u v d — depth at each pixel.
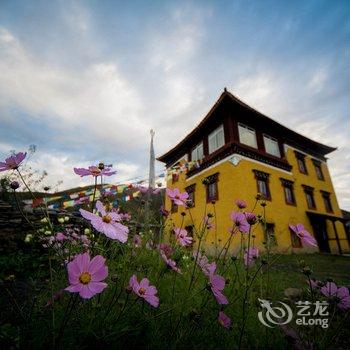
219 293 1.35
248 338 1.62
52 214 4.16
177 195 2.21
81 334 1.15
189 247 2.67
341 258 9.45
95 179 1.30
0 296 1.72
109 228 1.05
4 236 3.53
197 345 1.31
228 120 12.31
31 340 1.07
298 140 15.70
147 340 1.33
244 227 1.89
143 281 1.35
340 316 2.12
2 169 1.19
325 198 15.59
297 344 1.36
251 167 11.75
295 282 3.57
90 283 0.88
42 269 2.82
